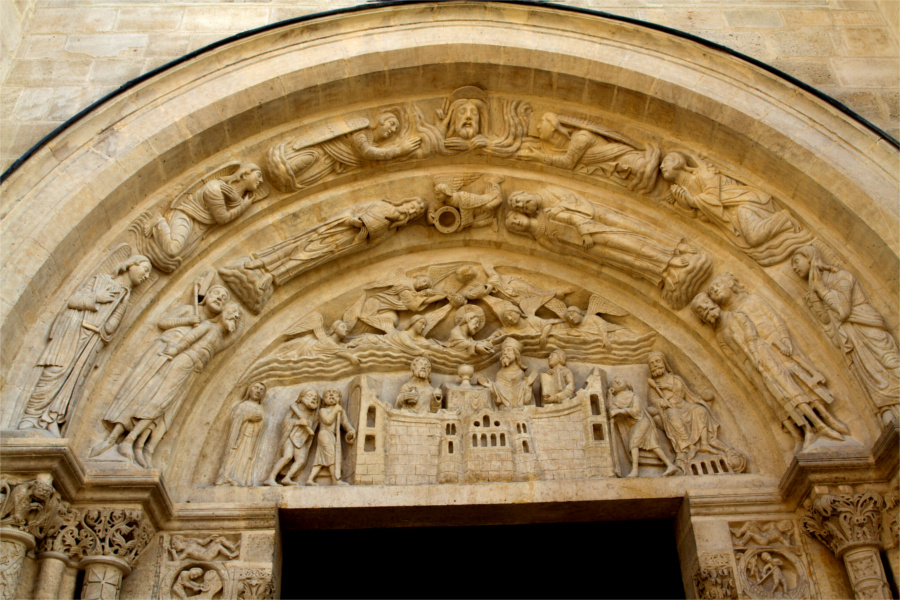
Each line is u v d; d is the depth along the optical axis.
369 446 7.45
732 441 7.56
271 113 8.12
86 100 7.95
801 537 6.86
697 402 7.79
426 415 7.68
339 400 7.76
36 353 6.53
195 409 7.49
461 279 8.77
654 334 8.25
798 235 7.65
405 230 8.81
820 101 7.84
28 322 6.59
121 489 6.36
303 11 8.79
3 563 5.68
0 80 8.00
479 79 8.61
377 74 8.34
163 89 7.81
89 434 6.69
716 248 8.16
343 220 8.31
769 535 6.86
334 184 8.55
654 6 8.95
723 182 8.08
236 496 7.04
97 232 7.20
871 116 8.06
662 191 8.39
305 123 8.34
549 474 7.36
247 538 6.79
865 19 8.88
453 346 8.27
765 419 7.48
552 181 8.76
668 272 8.06
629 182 8.47
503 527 8.54
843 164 7.44
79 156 7.23
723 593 6.61
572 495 7.14
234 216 7.93
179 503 6.93
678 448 7.50
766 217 7.78
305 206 8.36
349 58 8.22
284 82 8.02
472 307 8.59
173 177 7.78
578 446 7.54
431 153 8.66
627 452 7.57
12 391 6.28
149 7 8.73
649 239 8.20
